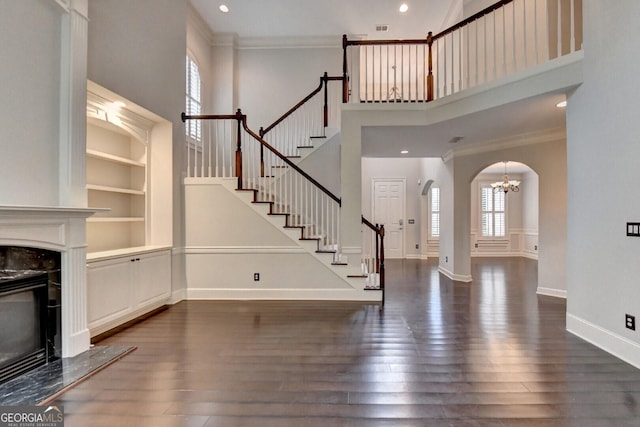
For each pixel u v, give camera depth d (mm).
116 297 3502
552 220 5172
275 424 1939
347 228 4738
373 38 6871
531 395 2229
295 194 5016
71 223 2824
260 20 6293
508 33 4938
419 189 9703
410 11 6008
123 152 4383
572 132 3369
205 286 4832
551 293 5145
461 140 5590
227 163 6473
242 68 6969
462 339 3250
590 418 1979
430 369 2613
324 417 2004
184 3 4910
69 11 2814
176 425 1930
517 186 8891
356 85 6934
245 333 3432
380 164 9773
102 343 3154
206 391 2297
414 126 4648
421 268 7855
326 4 5797
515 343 3141
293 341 3207
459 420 1967
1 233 2275
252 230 4812
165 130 4535
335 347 3055
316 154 5859
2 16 2352
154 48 4164
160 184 4543
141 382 2422
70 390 2311
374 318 3934
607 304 2938
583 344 3102
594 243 3088
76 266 2879
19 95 2467
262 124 6926
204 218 4824
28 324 2602
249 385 2375
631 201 2684
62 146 2803
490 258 9758
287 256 4805
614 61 2828
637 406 2098
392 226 9750
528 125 4711
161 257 4309
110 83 3408
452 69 4484
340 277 4770
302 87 6934
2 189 2357
